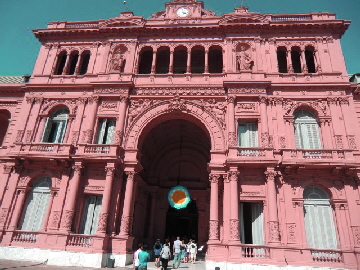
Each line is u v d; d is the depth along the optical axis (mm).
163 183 31859
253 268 17484
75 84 24969
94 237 19344
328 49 24422
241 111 22578
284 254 17828
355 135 20969
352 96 22422
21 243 20062
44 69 26719
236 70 24547
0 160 22797
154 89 24422
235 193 19438
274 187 19391
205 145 31328
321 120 21828
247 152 20734
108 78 25141
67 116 24891
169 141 31844
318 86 22688
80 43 27625
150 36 26969
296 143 21766
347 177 19500
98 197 21797
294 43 25188
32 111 24781
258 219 19812
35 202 21984
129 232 21047
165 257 16672
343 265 17344
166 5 28750
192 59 29266
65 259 18844
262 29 25594
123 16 27891
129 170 21891
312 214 19469
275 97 22734
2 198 21594
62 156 21578
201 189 30766
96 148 22125
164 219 30438
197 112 23125
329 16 25609
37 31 27812
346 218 18688
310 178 19906
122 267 18797
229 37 25672
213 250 18578
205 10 28297
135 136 22984
